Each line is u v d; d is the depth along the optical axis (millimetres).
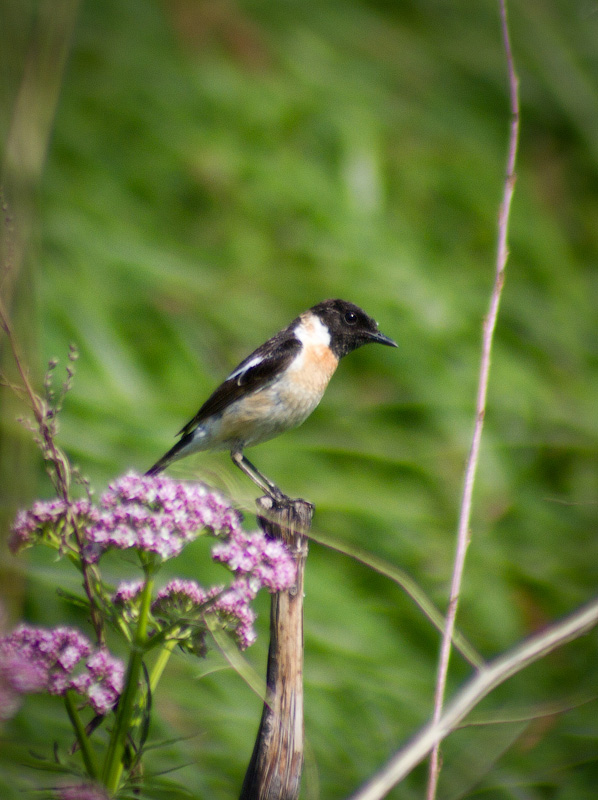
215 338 12922
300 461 11578
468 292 15859
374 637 9812
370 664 9211
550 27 21875
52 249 12312
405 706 8875
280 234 14992
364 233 15141
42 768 4398
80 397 10234
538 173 20688
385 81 19359
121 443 10086
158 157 15539
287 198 15305
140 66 16844
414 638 10516
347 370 13844
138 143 15641
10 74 7875
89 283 12125
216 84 16875
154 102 16375
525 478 13133
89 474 9188
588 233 20031
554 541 12258
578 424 13992
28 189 7379
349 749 8039
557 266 17734
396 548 11078
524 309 16047
